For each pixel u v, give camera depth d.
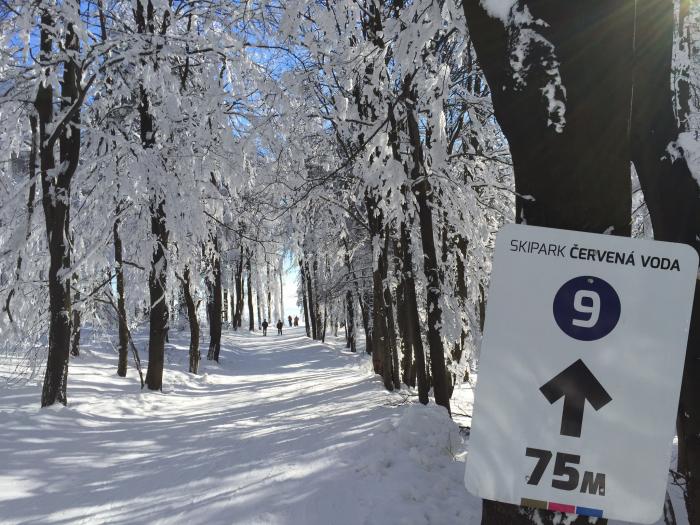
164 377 16.53
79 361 17.88
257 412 11.57
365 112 10.73
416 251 11.37
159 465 7.09
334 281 29.69
